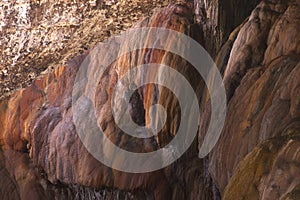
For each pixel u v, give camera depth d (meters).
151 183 10.12
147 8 8.94
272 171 4.18
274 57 6.56
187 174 9.30
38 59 10.39
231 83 6.85
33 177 12.12
